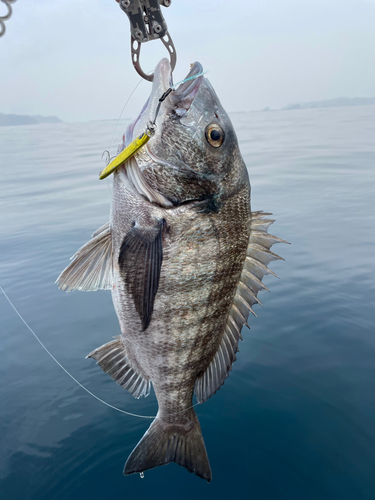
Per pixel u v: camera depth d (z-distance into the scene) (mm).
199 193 370
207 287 393
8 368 837
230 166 382
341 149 4000
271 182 2465
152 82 342
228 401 748
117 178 370
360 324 922
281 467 615
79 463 626
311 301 1028
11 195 2350
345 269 1187
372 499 552
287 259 1285
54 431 685
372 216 1665
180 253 374
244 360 838
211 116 373
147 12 303
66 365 842
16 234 1607
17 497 572
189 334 405
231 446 657
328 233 1493
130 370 440
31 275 1238
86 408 737
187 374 433
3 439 666
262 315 985
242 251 405
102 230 403
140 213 364
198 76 339
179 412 453
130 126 361
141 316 360
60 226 1687
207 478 452
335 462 611
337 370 789
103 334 935
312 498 566
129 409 736
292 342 880
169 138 363
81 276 389
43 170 3316
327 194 2090
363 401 711
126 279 363
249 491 585
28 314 1029
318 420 686
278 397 743
